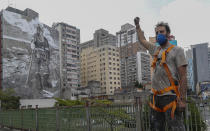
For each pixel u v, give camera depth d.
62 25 96.12
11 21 64.56
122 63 134.12
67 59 94.50
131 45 139.62
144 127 4.89
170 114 2.31
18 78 62.44
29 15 70.12
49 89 71.50
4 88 58.88
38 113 8.86
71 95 75.88
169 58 2.40
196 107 4.20
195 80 158.50
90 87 87.56
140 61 124.12
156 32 2.58
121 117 5.40
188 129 4.10
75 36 100.69
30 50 67.56
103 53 111.06
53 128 7.83
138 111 5.00
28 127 9.57
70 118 7.05
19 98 51.44
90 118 6.29
